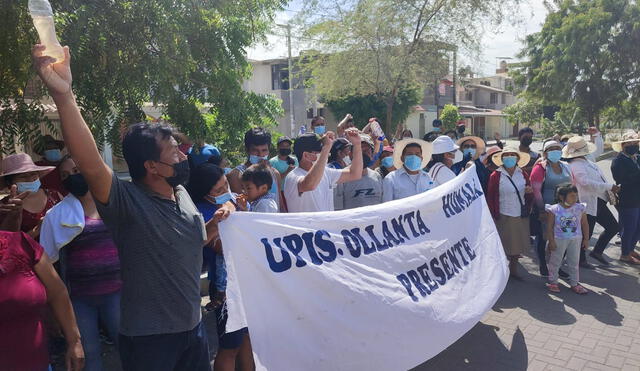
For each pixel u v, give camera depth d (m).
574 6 26.47
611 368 3.98
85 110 5.07
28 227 4.03
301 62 21.59
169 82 5.38
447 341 3.57
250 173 3.63
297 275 2.98
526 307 5.34
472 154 7.69
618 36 24.22
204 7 5.66
